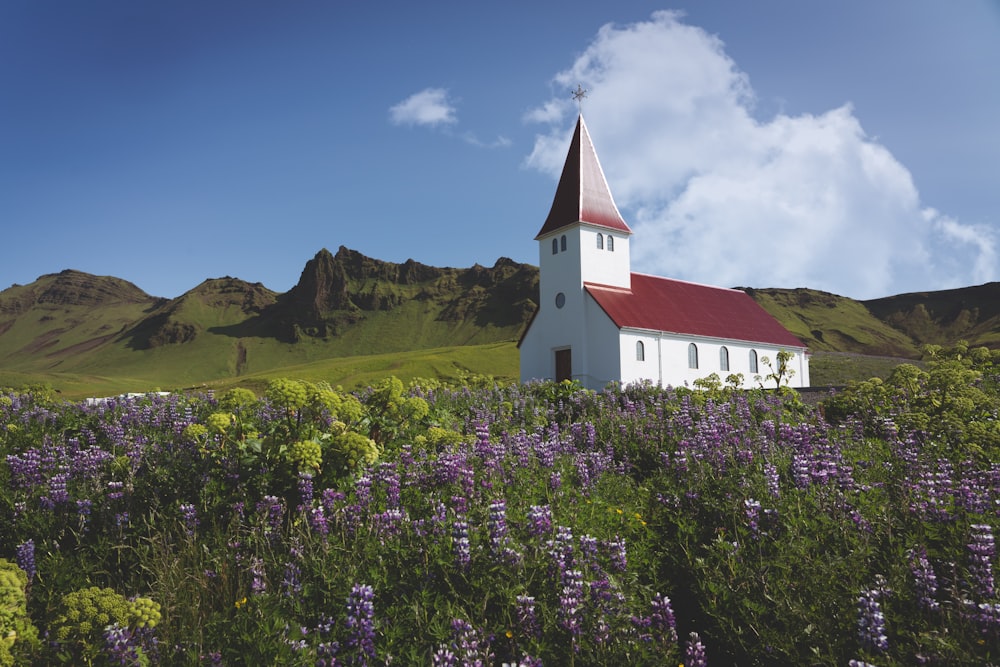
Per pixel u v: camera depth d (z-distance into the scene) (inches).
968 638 201.3
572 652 203.0
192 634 221.8
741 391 791.1
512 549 240.1
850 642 214.1
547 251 2135.8
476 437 420.8
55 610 231.9
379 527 263.4
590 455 385.1
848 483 303.7
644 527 303.6
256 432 376.8
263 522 279.1
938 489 297.1
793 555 246.2
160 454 364.5
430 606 222.5
